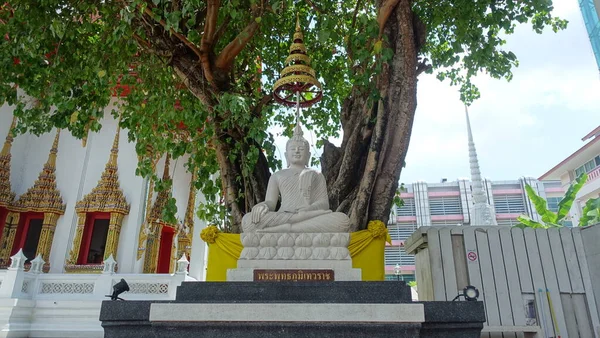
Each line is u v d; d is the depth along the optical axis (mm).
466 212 29156
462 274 6859
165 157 17656
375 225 6676
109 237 15898
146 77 9164
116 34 7059
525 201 29359
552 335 6414
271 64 10930
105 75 7957
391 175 7172
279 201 6977
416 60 7383
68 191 16875
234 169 8398
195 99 9695
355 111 8547
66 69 8133
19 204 16406
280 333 4336
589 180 22625
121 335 4699
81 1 7789
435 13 8656
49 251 15883
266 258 5473
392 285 4734
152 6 7891
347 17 9922
